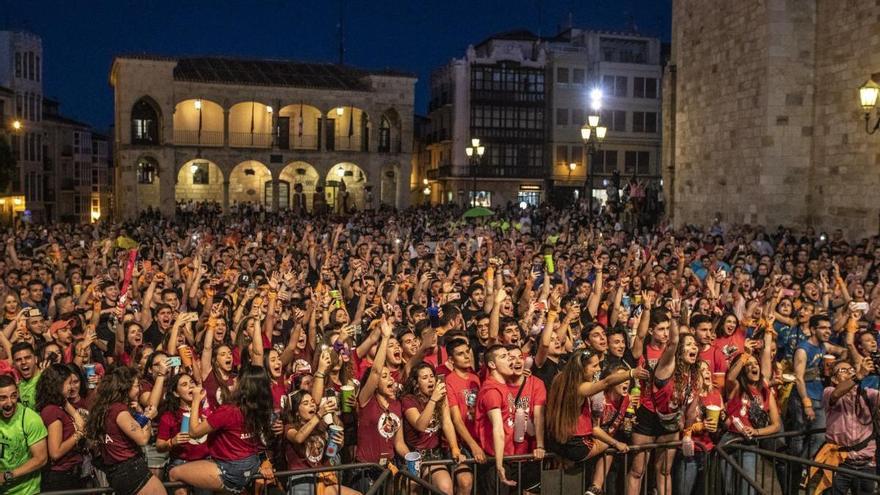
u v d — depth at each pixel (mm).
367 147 69625
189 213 57094
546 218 41156
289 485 8180
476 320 11891
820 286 15898
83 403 9148
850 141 27859
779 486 10492
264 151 64375
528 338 12148
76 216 86500
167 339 10461
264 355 9938
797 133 29953
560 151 71750
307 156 65375
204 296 15055
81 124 88312
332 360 9508
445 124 73500
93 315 12469
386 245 25531
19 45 67625
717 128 33562
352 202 69250
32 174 70688
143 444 7902
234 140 65938
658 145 73438
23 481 7887
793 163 30047
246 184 67562
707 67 34219
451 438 8789
